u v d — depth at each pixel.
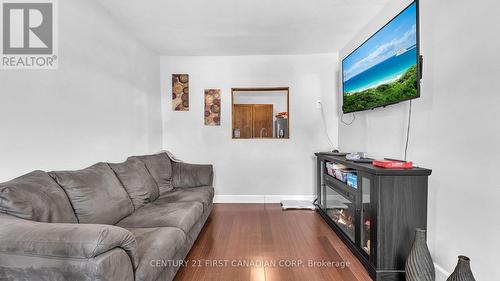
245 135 4.88
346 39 3.19
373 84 2.27
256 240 2.40
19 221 1.02
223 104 3.81
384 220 1.71
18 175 1.50
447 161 1.59
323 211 3.03
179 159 3.83
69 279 0.90
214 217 3.08
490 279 1.31
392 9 2.23
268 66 3.76
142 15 2.47
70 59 1.90
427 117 1.77
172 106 3.83
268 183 3.83
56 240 0.90
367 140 2.75
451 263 1.56
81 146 2.02
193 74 3.81
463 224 1.48
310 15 2.53
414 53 1.71
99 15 2.27
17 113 1.51
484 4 1.33
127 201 1.94
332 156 2.81
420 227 1.72
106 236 0.94
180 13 2.44
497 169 1.28
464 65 1.46
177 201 2.36
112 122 2.48
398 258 1.72
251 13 2.47
